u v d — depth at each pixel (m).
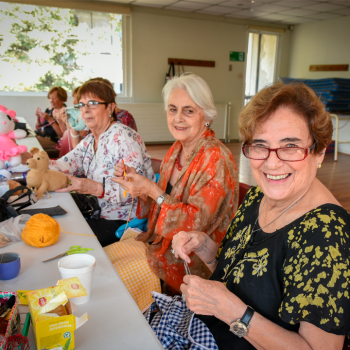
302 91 0.74
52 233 1.03
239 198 1.51
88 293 0.75
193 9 6.68
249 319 0.72
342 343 0.66
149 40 6.76
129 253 1.39
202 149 1.39
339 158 6.23
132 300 0.77
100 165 1.86
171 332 0.92
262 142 0.77
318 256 0.68
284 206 0.84
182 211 1.28
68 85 6.27
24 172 1.64
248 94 8.33
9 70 5.74
